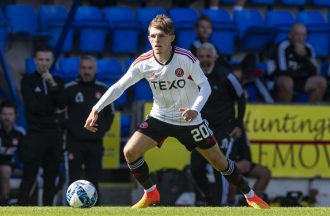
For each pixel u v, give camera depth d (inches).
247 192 1069.8
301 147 1736.0
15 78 1887.3
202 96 988.6
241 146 1609.3
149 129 1026.7
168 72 997.2
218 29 1975.9
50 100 1509.6
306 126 1738.4
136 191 1669.5
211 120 1449.3
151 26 986.1
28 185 1507.1
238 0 2075.5
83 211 978.7
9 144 1620.3
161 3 2085.4
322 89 1867.6
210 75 1454.2
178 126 1022.4
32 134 1510.8
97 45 1932.8
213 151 1039.6
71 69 1855.3
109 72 1855.3
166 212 973.2
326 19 2148.1
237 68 1727.4
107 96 1009.5
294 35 1867.6
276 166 1726.1
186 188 1628.9
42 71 1505.9
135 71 1011.9
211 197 1492.4
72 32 1907.0
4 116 1614.2
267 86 1847.9
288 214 960.3
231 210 1011.3
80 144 1523.1
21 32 1879.9
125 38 1943.9
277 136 1729.8
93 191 1030.4
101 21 1934.1
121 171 1747.0
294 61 1859.0
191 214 949.8
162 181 1626.5
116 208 1032.2
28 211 978.7
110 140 1738.4
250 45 1999.3
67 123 1533.0
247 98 1754.4
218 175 1455.5
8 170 1598.2
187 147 1044.5
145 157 1665.8
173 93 1010.7
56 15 1937.7
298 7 2150.6
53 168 1519.4
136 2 2068.2
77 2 1706.4
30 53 1914.4
